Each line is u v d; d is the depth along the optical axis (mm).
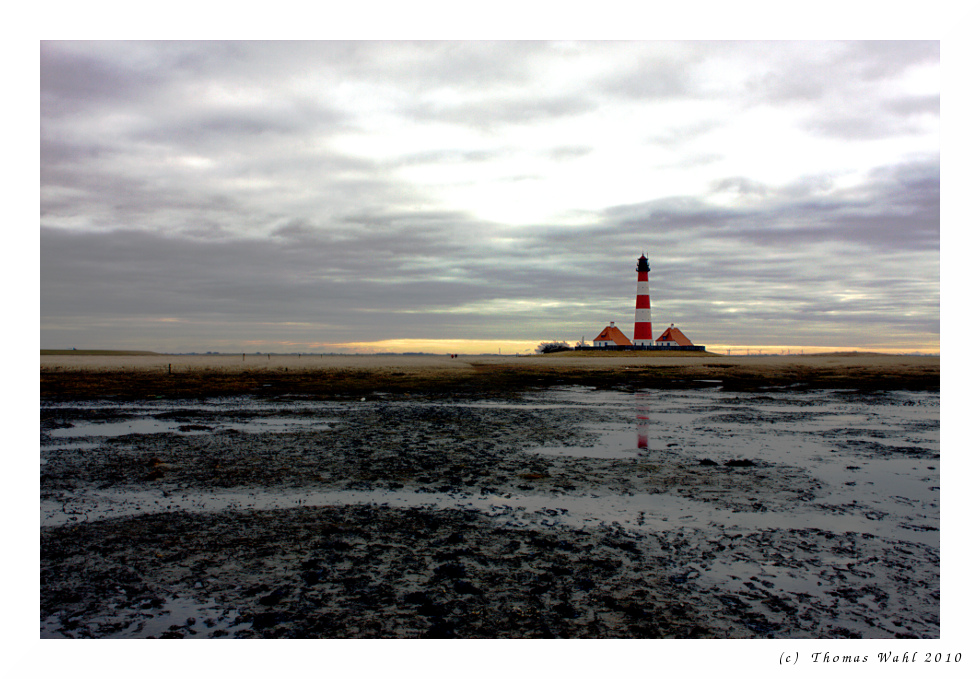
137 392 23484
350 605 4477
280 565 5234
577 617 4320
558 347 117438
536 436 12547
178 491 7766
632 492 7809
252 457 10047
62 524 6359
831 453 10617
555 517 6688
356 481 8359
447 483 8273
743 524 6438
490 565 5254
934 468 9336
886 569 5195
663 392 25562
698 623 4246
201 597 4613
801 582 4926
